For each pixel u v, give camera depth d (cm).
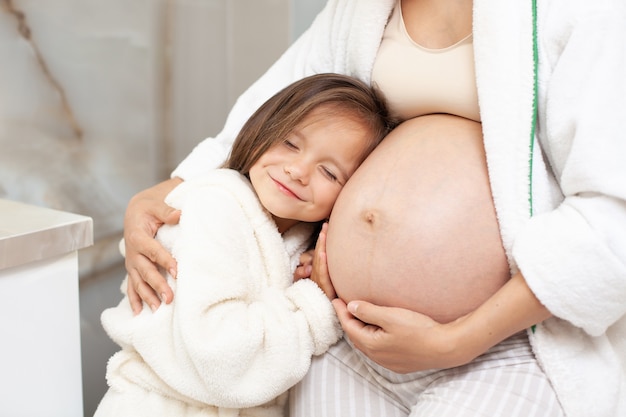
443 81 92
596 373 82
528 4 82
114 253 146
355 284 90
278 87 120
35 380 90
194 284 89
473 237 84
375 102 102
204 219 95
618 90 75
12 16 120
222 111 177
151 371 94
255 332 90
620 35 76
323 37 116
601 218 74
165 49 155
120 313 98
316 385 100
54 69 129
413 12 98
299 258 108
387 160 93
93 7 135
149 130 154
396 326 82
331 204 101
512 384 82
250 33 175
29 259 85
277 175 98
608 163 74
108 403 96
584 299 74
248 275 97
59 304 92
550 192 84
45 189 131
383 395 97
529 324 79
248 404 91
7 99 122
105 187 144
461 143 90
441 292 85
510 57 83
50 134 131
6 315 85
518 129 82
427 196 87
